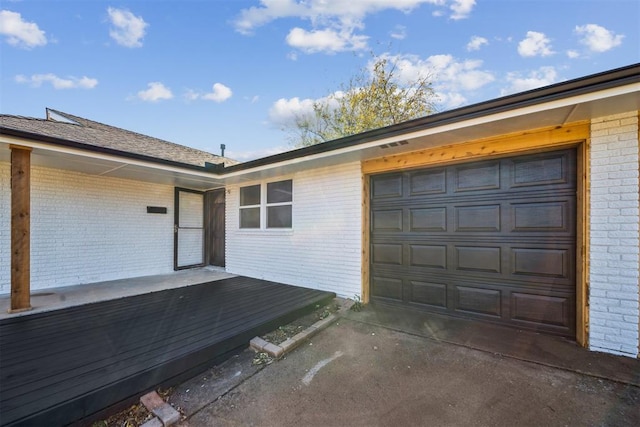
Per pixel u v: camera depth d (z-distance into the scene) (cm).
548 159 333
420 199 429
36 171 516
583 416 197
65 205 550
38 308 398
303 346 317
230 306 408
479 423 193
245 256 675
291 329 357
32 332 307
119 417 200
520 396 221
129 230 646
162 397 224
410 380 247
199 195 801
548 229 332
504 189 361
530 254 343
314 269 535
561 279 324
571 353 285
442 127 329
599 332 290
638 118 273
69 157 432
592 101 249
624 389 226
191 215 779
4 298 443
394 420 198
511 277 355
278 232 600
